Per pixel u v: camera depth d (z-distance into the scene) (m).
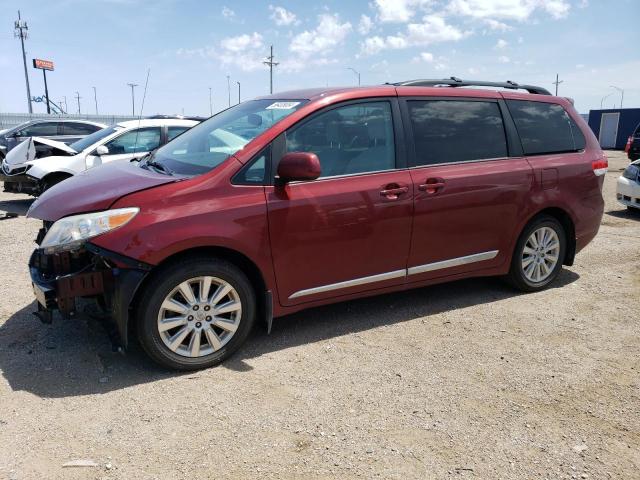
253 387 3.37
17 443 2.78
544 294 5.10
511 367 3.66
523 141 4.84
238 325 3.68
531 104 5.02
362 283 4.10
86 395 3.25
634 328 4.32
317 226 3.80
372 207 3.99
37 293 3.44
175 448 2.76
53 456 2.68
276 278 3.75
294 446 2.79
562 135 5.14
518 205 4.73
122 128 9.37
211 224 3.45
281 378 3.49
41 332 4.09
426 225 4.26
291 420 3.02
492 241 4.68
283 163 3.54
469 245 4.55
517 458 2.72
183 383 3.41
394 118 4.20
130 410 3.10
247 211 3.56
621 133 33.62
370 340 4.06
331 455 2.72
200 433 2.89
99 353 3.77
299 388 3.36
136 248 3.27
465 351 3.89
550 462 2.69
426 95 4.41
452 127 4.48
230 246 3.52
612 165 20.84
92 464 2.63
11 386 3.33
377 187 4.01
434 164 4.33
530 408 3.17
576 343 4.04
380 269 4.16
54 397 3.21
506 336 4.16
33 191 8.99
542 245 5.06
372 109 4.14
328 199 3.82
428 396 3.29
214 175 3.57
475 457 2.72
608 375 3.56
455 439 2.87
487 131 4.66
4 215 8.81
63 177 9.04
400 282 4.30
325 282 3.95
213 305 3.57
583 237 5.26
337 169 3.94
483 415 3.09
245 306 3.68
